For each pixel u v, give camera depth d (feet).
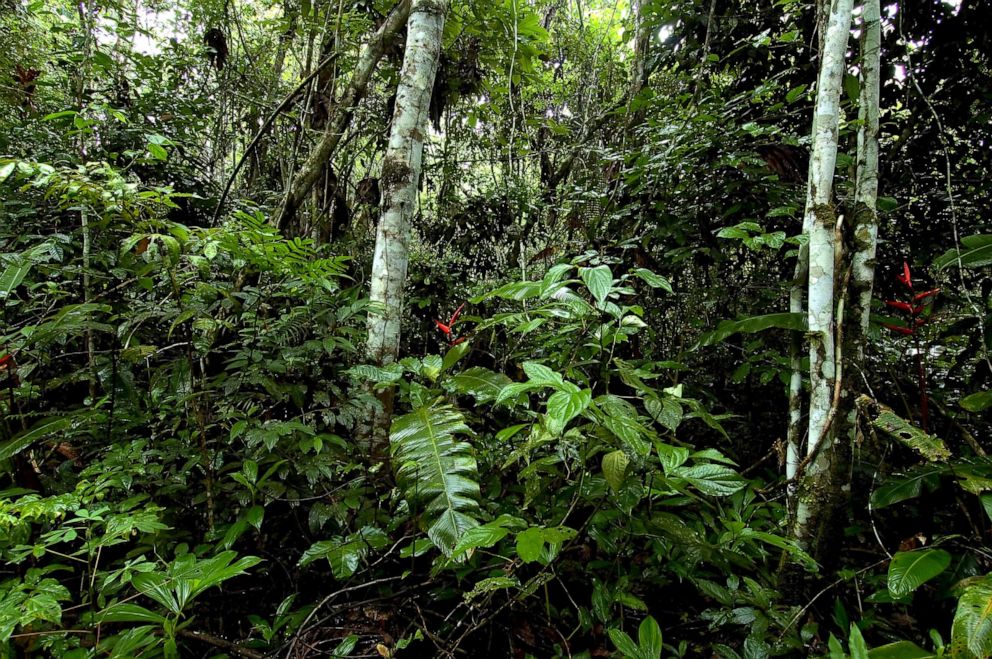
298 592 6.84
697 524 7.06
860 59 7.20
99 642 4.90
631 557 7.32
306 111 15.49
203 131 18.80
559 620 6.64
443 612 6.77
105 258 8.84
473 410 10.66
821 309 6.73
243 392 8.34
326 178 16.78
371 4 16.56
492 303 15.64
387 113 18.30
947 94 11.51
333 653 5.82
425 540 6.31
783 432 11.76
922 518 7.33
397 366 7.70
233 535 6.31
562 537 4.68
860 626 5.96
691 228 11.78
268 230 8.15
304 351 8.30
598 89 22.58
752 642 5.60
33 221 11.12
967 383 9.45
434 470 6.09
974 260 7.39
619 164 16.15
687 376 12.78
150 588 4.79
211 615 6.60
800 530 6.68
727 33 13.78
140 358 7.22
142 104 15.90
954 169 12.15
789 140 10.09
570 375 6.55
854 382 6.57
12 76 15.51
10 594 4.34
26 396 7.57
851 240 6.85
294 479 7.84
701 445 11.52
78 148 12.76
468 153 24.57
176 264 6.86
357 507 7.07
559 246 16.34
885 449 8.05
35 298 8.16
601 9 25.61
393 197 9.28
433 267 17.43
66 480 7.28
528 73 18.97
